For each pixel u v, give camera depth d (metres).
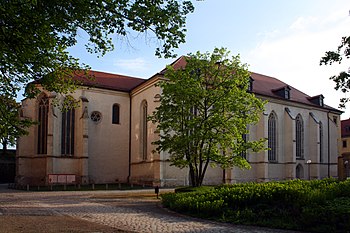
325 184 18.27
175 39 12.02
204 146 32.16
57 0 10.68
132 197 30.12
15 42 11.14
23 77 14.98
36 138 49.66
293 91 67.44
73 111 50.69
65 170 49.03
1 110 16.12
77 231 12.38
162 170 45.69
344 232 11.74
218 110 30.12
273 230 12.90
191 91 29.56
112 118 53.75
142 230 12.85
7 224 13.88
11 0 9.88
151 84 48.97
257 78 65.38
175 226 13.85
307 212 13.05
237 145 31.38
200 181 31.16
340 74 21.52
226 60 31.61
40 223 14.33
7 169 63.19
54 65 14.70
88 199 28.22
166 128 32.28
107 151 52.66
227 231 12.63
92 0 11.12
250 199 16.45
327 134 66.06
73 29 12.38
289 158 58.81
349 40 21.33
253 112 32.34
